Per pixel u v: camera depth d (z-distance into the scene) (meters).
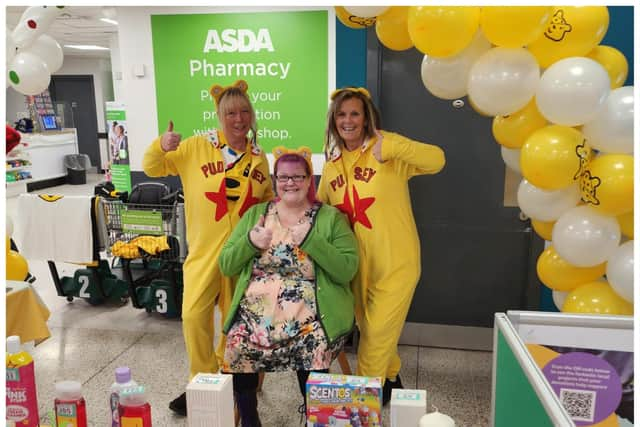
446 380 2.97
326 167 2.50
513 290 3.26
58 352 3.36
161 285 3.81
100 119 13.39
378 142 2.23
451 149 3.16
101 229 3.69
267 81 3.49
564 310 2.03
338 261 2.16
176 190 3.78
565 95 1.70
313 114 3.48
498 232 3.20
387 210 2.33
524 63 1.79
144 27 3.60
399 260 2.35
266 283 2.19
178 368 3.14
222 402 1.35
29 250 3.75
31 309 2.53
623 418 1.66
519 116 1.96
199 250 2.47
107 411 2.66
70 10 6.84
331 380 1.39
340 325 2.17
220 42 3.50
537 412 1.20
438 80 2.03
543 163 1.77
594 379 1.66
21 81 2.61
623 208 1.76
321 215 2.27
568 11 1.78
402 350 3.36
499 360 1.57
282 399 2.81
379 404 1.35
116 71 9.09
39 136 10.62
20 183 9.77
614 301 1.92
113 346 3.45
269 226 2.26
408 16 1.89
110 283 4.11
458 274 3.30
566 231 1.89
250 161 2.49
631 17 2.57
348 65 3.27
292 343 2.12
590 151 1.87
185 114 3.68
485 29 1.79
